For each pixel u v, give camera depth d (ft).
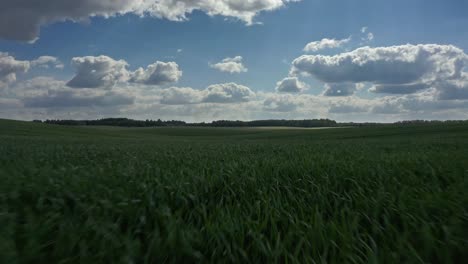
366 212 13.92
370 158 31.96
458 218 12.25
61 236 10.11
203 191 18.17
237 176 21.02
